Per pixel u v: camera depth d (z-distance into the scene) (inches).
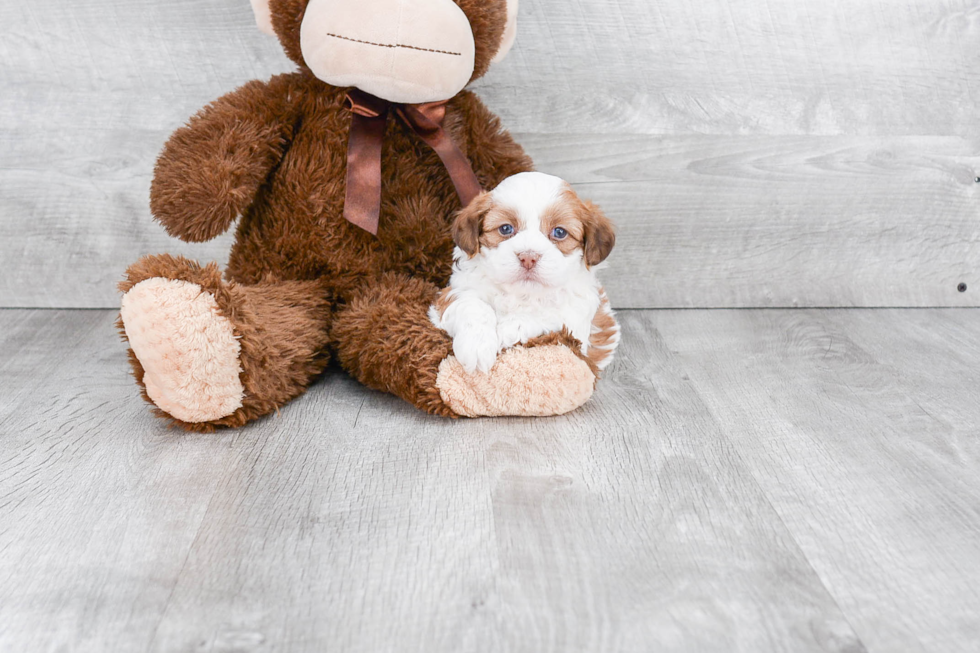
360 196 60.6
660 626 37.6
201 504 46.9
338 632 37.0
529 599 39.3
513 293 57.1
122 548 42.8
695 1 75.7
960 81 79.7
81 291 80.3
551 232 54.3
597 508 47.1
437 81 56.3
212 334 51.5
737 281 84.0
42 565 41.3
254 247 64.6
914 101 80.0
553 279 53.9
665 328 78.4
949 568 42.3
